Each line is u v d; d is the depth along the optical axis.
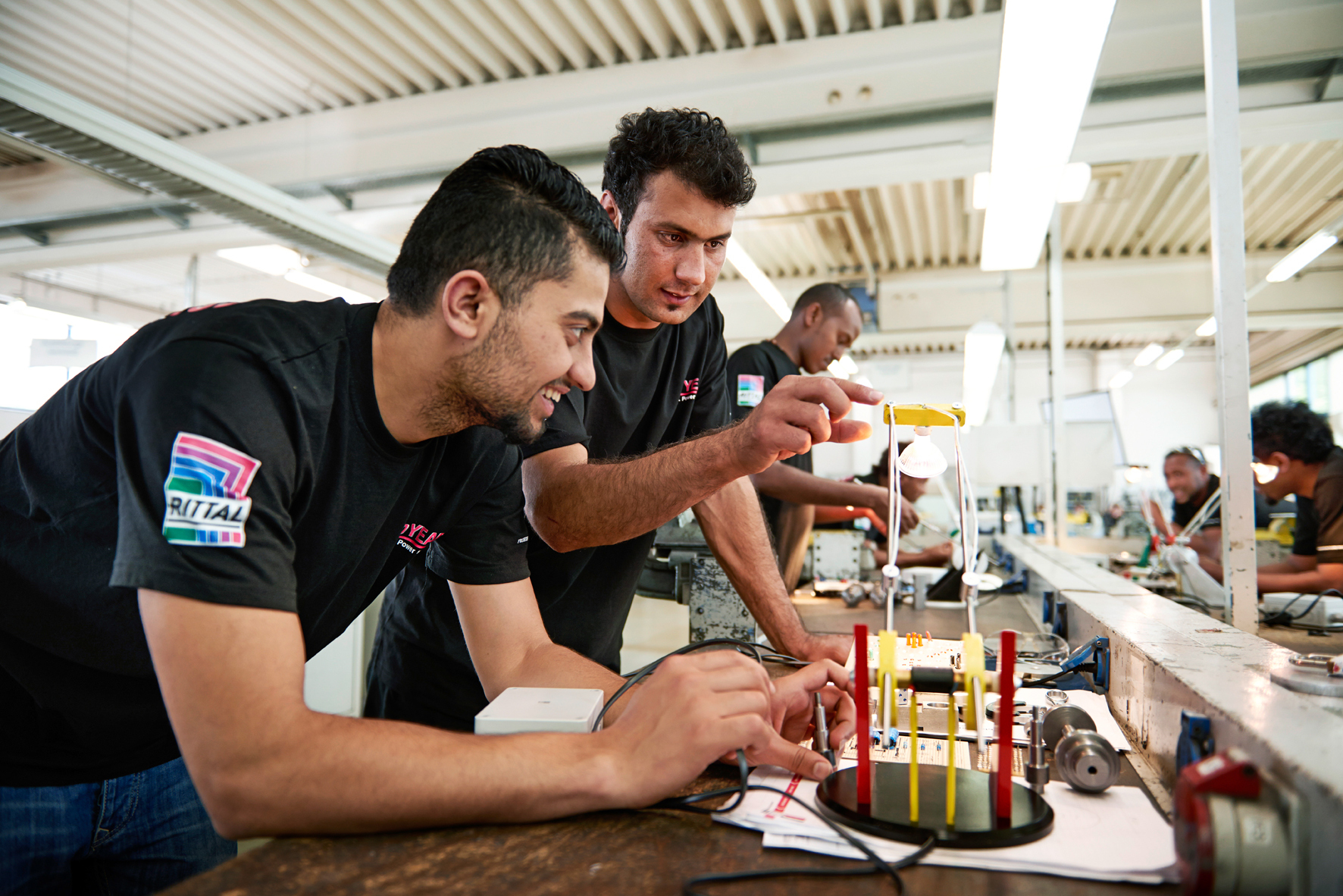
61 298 8.79
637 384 1.30
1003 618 1.89
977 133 4.18
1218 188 1.28
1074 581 1.59
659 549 2.01
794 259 7.93
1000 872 0.54
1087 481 4.17
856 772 0.71
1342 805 0.40
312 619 0.85
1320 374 8.70
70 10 3.91
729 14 3.94
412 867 0.54
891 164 4.25
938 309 8.41
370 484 0.78
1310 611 1.72
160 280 8.57
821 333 2.47
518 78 4.40
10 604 0.77
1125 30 3.56
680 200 1.07
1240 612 1.25
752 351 2.23
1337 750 0.48
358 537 0.80
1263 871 0.45
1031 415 12.46
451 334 0.70
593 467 0.98
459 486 0.89
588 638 1.36
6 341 3.47
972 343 4.57
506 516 0.94
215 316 0.68
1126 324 8.01
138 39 4.12
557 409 1.08
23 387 3.43
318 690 3.01
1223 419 1.27
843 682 0.86
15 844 0.86
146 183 3.31
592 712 0.74
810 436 0.80
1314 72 3.70
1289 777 0.46
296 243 4.16
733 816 0.62
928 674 0.61
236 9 3.86
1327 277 6.87
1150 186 6.11
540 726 0.71
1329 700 0.65
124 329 3.93
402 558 0.98
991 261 2.29
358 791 0.56
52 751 0.87
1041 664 1.14
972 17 3.80
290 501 0.69
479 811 0.59
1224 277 1.28
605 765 0.62
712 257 1.15
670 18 3.82
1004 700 0.59
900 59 3.90
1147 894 0.50
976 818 0.60
